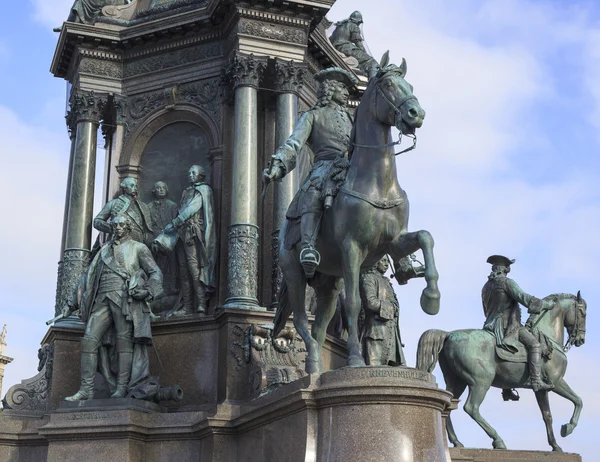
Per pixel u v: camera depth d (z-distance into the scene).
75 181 20.72
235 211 19.00
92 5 21.70
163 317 19.14
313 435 13.31
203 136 20.83
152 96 21.25
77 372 19.36
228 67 20.03
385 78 14.01
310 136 15.75
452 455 20.31
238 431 16.19
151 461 17.11
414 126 13.56
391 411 13.01
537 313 22.08
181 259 19.52
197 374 18.62
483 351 21.73
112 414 17.12
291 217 15.16
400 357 19.39
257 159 19.98
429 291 13.22
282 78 19.92
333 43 23.80
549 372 22.34
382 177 14.08
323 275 15.38
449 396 13.62
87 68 21.27
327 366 18.81
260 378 17.16
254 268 18.75
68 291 20.05
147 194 20.92
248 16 19.98
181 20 20.86
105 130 21.84
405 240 13.97
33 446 18.28
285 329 17.86
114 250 18.47
